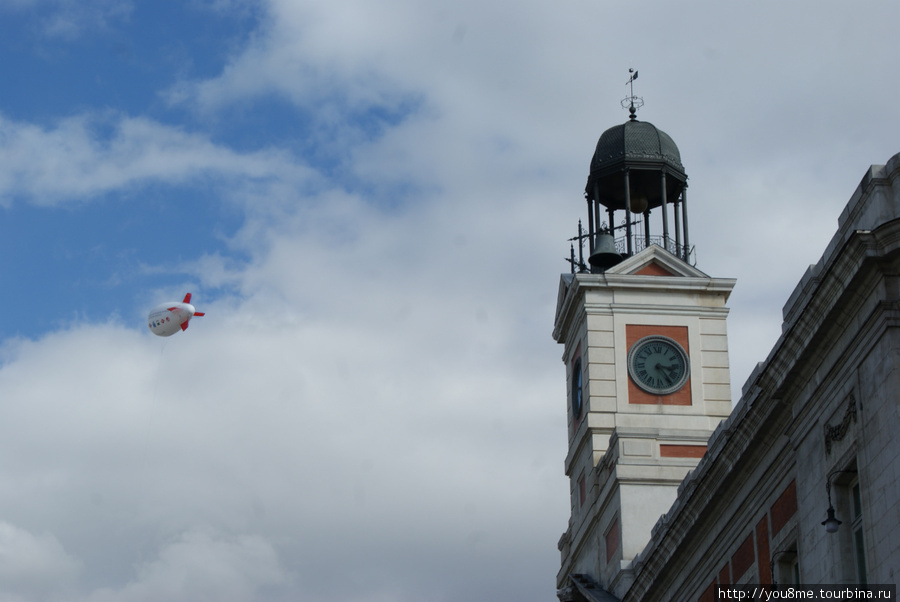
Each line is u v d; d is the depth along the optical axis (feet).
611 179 226.38
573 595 196.75
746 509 128.88
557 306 226.99
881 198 100.17
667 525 148.15
